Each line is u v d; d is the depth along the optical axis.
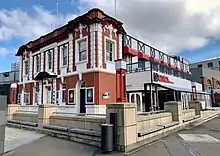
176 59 33.66
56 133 10.34
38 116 11.86
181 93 24.89
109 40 17.02
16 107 15.41
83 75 16.41
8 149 8.16
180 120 13.09
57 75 18.98
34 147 8.42
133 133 7.98
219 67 58.03
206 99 38.09
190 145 8.58
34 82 22.34
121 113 7.66
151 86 19.00
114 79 16.73
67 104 17.55
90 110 15.37
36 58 22.94
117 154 7.25
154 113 11.52
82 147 8.26
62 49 19.19
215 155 7.09
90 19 16.06
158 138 9.89
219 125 15.06
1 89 32.75
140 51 23.44
